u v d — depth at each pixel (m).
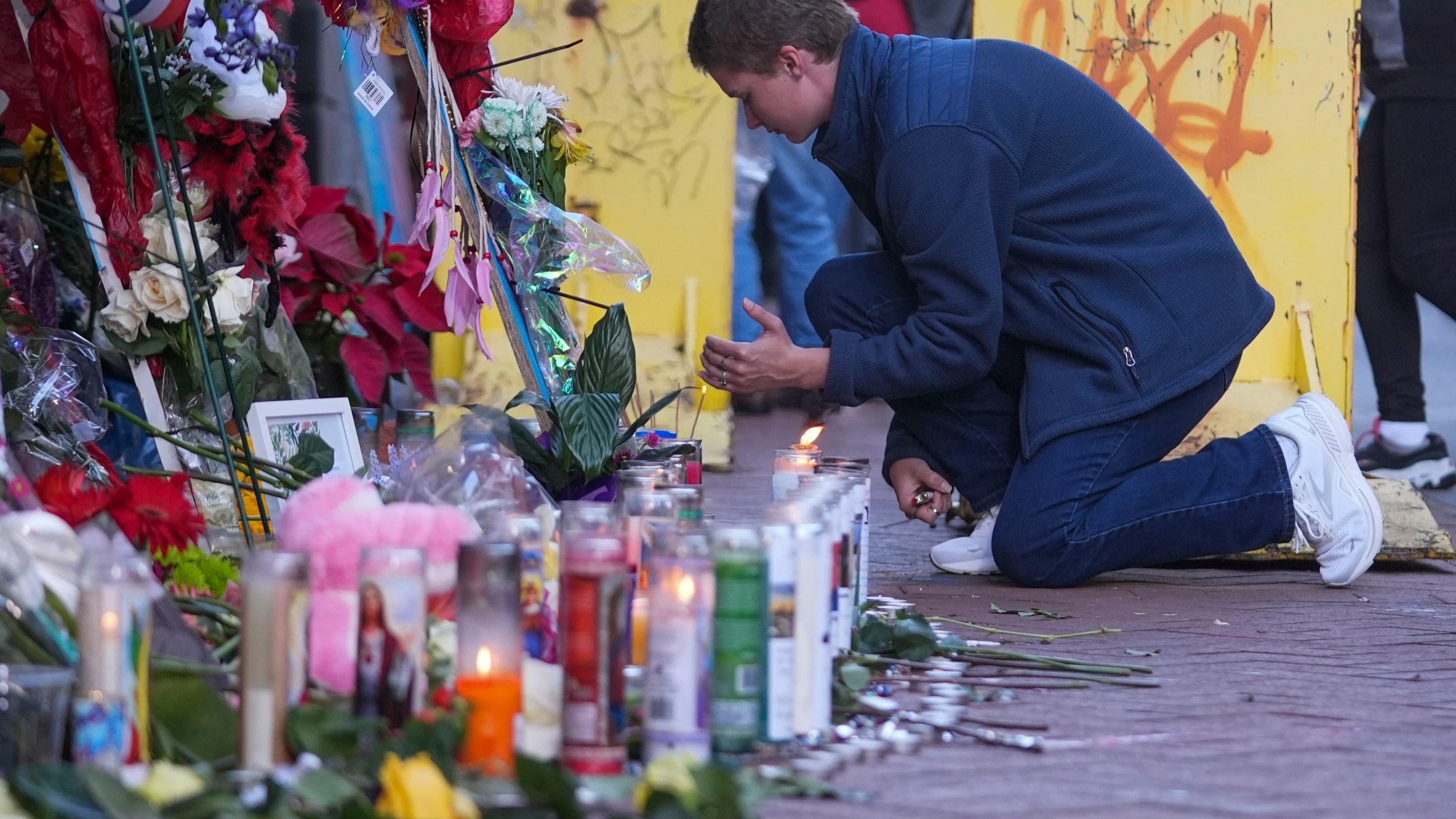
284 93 7.91
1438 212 21.27
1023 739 5.50
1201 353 10.45
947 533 14.12
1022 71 10.32
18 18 7.42
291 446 8.45
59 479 5.91
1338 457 10.74
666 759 4.21
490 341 18.09
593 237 9.38
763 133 24.92
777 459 8.28
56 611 4.57
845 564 6.56
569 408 8.37
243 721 4.26
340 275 11.15
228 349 8.26
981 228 9.91
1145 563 10.61
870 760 5.18
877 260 11.41
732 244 18.52
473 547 4.43
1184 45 16.94
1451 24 20.80
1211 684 6.94
